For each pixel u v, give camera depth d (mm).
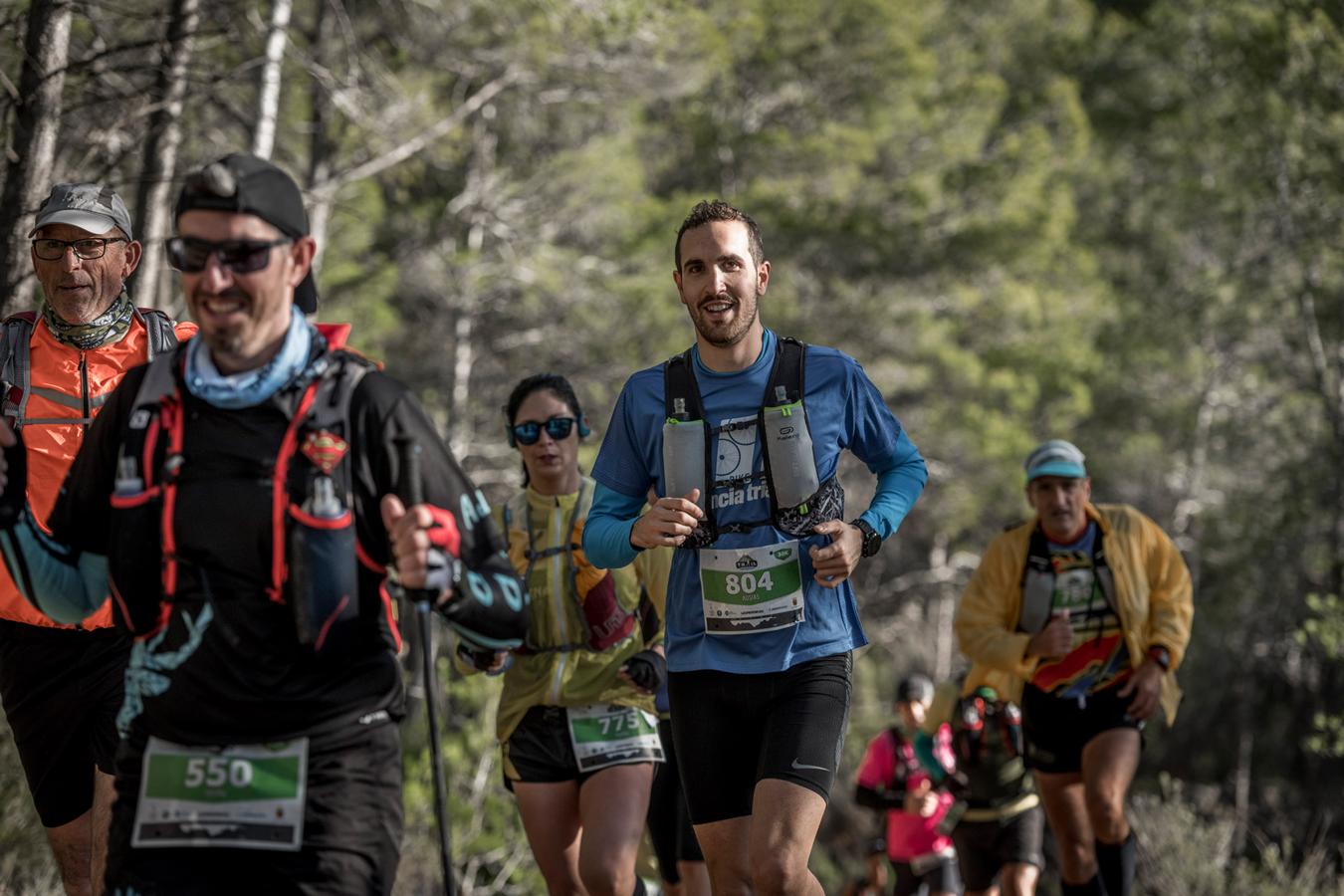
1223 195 35750
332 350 3398
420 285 28344
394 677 3457
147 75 11367
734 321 5062
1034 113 44094
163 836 3275
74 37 11539
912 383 33781
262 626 3277
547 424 6324
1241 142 33906
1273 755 32375
